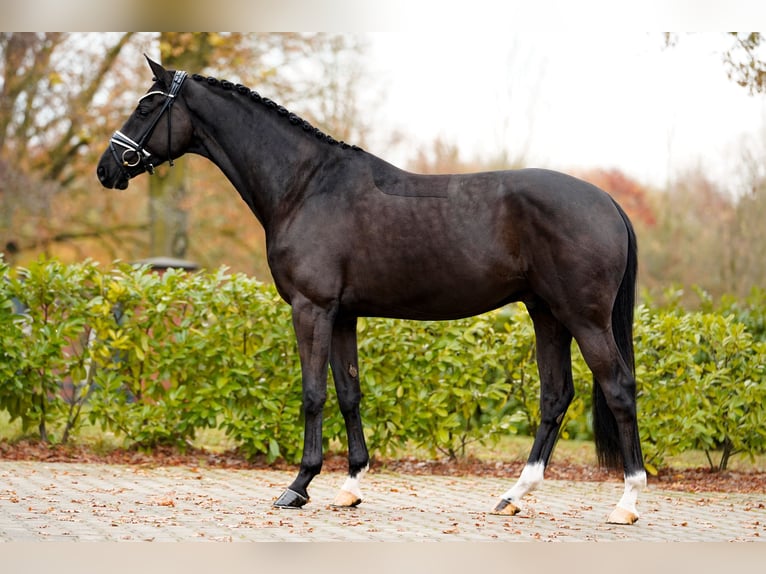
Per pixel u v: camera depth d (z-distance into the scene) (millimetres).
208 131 6879
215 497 7070
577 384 9594
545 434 6539
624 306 6207
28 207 21188
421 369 9430
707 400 9172
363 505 6867
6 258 21734
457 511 6668
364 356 9344
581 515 6594
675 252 24406
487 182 6207
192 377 9602
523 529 5797
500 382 9648
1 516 5754
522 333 9625
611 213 6059
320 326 6402
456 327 9523
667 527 6043
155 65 6883
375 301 6414
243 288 9531
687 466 10203
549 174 6121
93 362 9773
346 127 21453
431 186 6336
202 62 19906
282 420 9336
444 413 9258
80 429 10219
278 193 6629
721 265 22906
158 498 6867
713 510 7133
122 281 9586
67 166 21984
